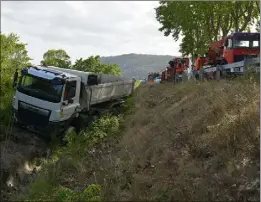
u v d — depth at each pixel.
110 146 14.27
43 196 9.80
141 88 26.11
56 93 15.15
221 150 9.02
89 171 11.77
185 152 9.77
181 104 14.78
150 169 10.34
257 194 7.18
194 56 29.91
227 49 18.83
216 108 10.88
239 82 12.62
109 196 9.16
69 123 16.39
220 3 27.45
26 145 14.55
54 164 12.45
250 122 9.05
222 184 7.80
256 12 28.12
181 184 8.41
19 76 16.66
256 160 8.03
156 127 13.47
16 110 15.55
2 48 18.55
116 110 20.25
